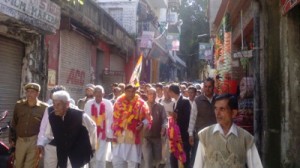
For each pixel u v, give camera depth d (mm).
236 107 3811
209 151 3762
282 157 6777
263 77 7195
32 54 11375
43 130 6160
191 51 45344
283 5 6664
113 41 19141
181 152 8188
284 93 6734
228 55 12117
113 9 25531
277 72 7020
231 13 12602
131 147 7457
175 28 38094
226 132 3791
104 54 19656
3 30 9812
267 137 7047
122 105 7500
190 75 47812
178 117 8680
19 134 6879
